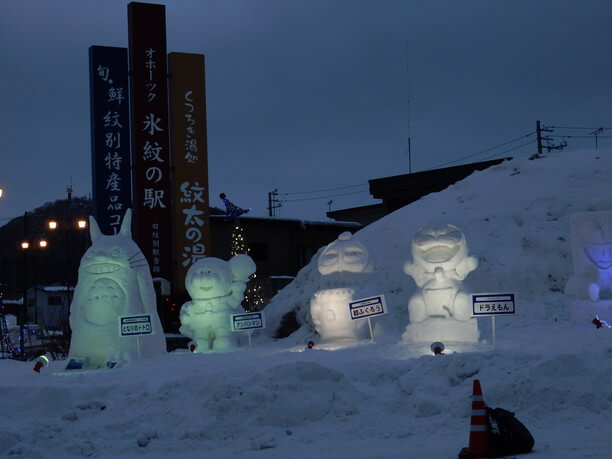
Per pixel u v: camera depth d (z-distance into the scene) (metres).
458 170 39.19
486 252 20.19
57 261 53.69
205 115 26.67
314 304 17.17
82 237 28.89
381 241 22.14
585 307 16.64
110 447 9.37
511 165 23.95
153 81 26.22
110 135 25.81
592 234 16.92
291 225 38.34
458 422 9.63
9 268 55.84
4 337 29.62
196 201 26.34
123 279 15.66
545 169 23.05
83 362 15.34
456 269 15.12
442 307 15.05
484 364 11.09
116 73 26.05
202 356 15.46
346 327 16.86
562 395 10.02
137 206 25.88
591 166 22.50
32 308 44.16
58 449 9.40
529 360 11.27
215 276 18.16
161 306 25.77
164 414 10.29
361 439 9.27
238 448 9.23
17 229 63.25
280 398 10.02
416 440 9.05
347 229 39.44
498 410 8.27
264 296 30.97
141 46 26.23
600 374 10.43
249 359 14.30
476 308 14.20
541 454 7.98
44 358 15.61
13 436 9.51
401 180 40.66
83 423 10.24
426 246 15.11
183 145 26.34
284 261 38.06
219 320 18.09
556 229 20.55
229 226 36.81
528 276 19.56
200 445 9.41
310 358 13.34
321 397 10.28
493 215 21.55
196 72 26.62
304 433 9.61
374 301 15.98
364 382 11.23
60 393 11.02
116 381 12.41
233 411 9.94
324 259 17.59
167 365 14.28
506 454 8.02
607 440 8.53
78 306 15.68
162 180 26.09
